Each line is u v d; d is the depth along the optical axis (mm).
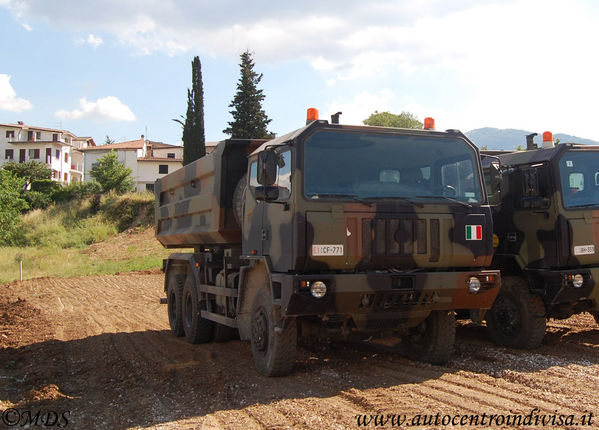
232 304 7754
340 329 6508
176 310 10312
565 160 7652
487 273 6398
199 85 39438
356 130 6246
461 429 4598
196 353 8516
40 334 10953
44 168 60875
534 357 7098
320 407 5285
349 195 6027
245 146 8133
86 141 88875
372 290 5918
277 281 6078
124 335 10609
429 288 6117
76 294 18500
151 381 6879
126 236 35688
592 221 7609
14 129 72938
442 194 6430
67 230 38281
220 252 8859
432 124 6809
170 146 70812
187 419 5277
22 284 22281
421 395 5574
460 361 7070
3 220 35750
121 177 45562
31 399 6219
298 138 5977
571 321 9883
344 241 5898
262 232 6699
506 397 5434
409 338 7344
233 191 8164
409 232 6133
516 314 7844
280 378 6484
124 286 20469
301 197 5848
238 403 5648
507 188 8242
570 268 7602
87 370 7727
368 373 6578
